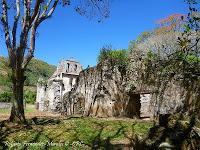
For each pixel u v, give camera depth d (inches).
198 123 306.2
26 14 706.2
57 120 774.5
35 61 4480.8
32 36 720.3
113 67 961.5
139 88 880.9
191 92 691.4
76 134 603.5
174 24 1464.1
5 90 2827.3
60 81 1579.7
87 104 1020.5
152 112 827.4
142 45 1514.5
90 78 1035.9
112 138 570.6
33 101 2389.3
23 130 639.8
